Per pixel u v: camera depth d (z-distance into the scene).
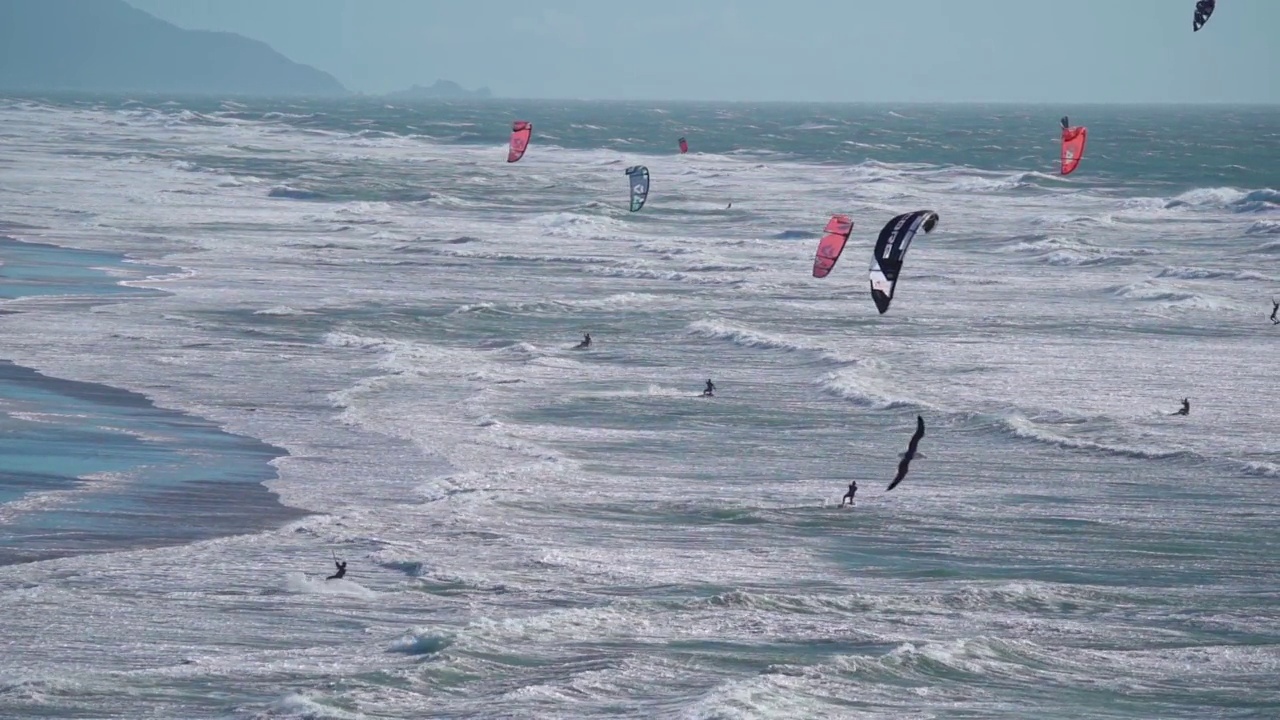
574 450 108.94
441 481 97.56
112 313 163.25
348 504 92.00
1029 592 76.56
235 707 58.22
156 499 91.62
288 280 194.75
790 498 95.88
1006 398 126.62
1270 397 126.31
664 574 79.56
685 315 171.62
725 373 138.88
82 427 110.56
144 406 118.88
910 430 115.94
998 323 165.50
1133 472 103.00
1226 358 144.12
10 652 64.44
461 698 60.19
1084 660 66.50
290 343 149.38
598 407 123.62
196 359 139.38
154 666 62.94
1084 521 91.00
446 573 78.06
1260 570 81.12
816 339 155.88
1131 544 86.25
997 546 85.94
